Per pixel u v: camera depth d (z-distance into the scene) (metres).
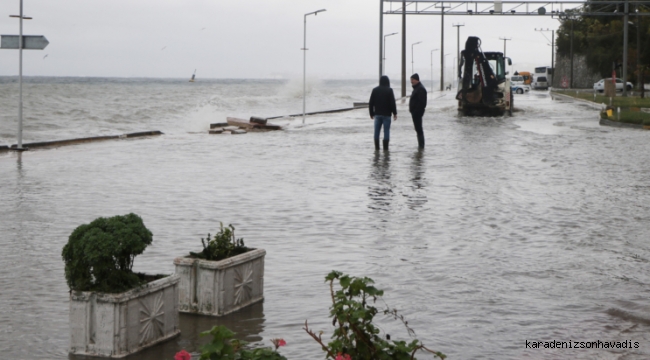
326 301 7.32
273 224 11.34
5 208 12.66
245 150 23.17
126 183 15.80
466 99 42.50
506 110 43.25
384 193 14.42
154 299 6.09
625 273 8.48
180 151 22.92
